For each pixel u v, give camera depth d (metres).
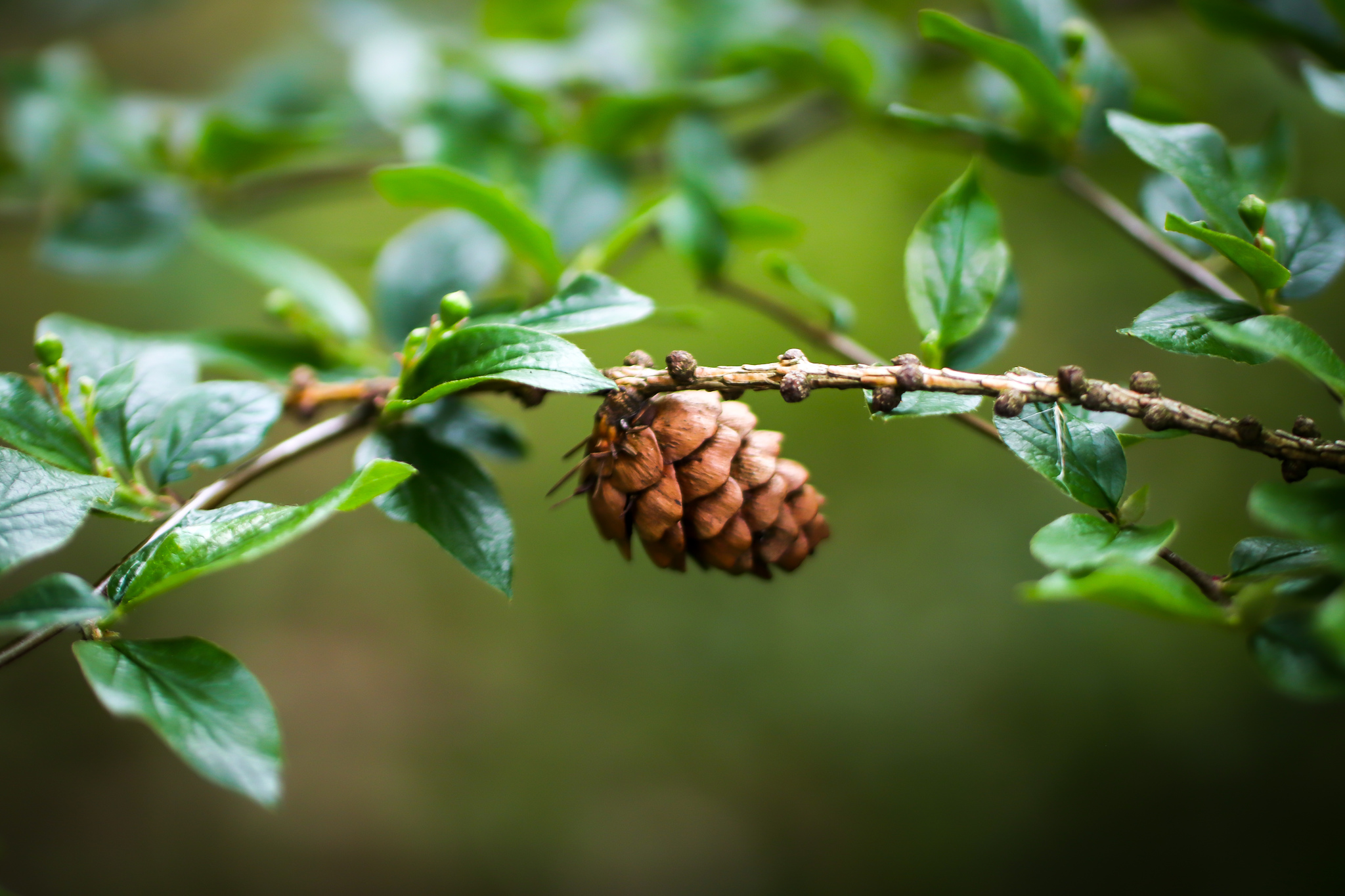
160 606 0.87
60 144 0.47
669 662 0.83
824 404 0.75
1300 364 0.33
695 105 0.45
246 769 0.33
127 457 0.36
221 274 0.75
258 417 0.36
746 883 0.80
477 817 0.85
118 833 0.84
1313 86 0.38
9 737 0.85
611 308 0.35
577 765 0.85
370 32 0.56
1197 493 0.68
